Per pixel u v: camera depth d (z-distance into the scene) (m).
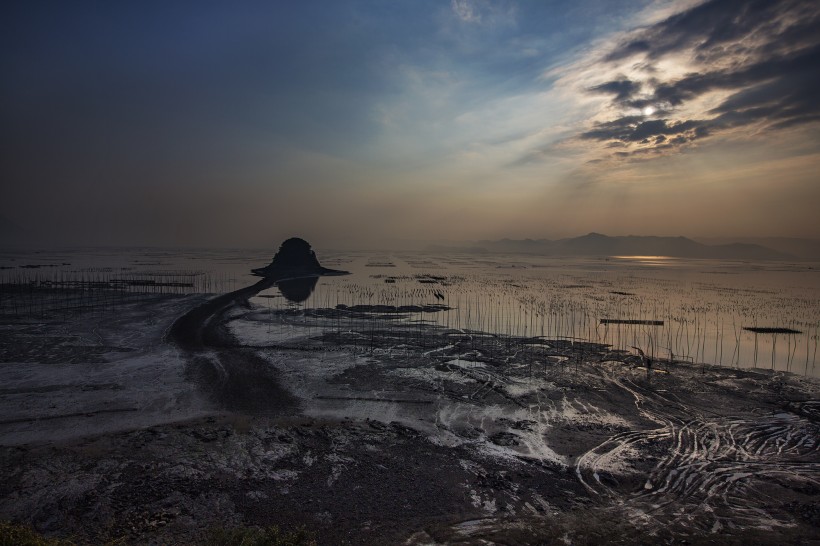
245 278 124.56
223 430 27.33
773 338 56.44
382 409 31.70
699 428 29.34
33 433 26.33
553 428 29.19
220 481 21.84
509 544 18.03
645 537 18.66
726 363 45.31
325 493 21.23
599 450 26.20
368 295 92.25
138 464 23.02
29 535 15.84
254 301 80.94
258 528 18.42
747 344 53.34
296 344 48.81
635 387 37.09
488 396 34.59
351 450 25.48
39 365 38.94
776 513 20.48
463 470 23.72
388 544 17.88
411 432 28.09
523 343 51.56
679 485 22.73
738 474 23.84
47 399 31.52
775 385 37.69
